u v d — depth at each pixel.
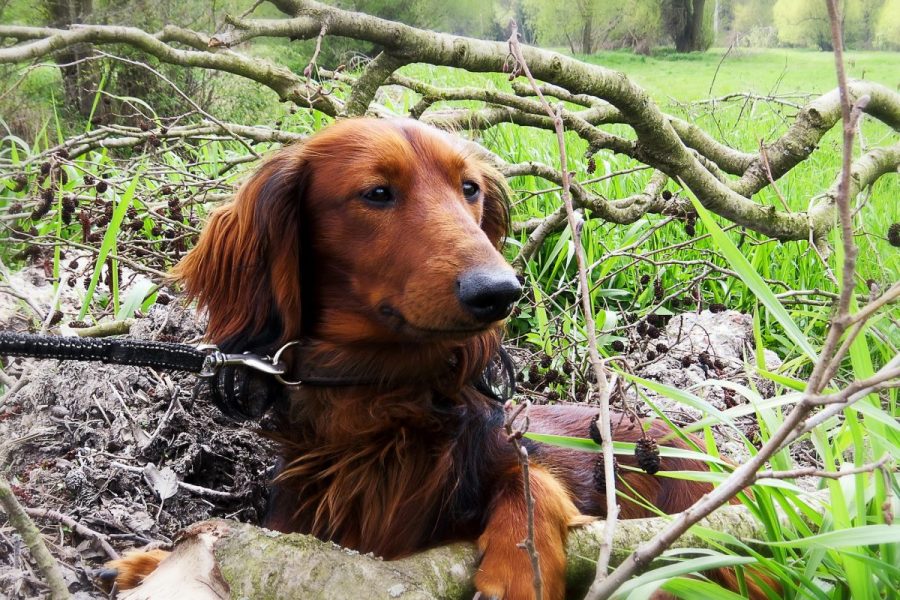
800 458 0.80
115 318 0.95
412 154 0.60
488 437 0.60
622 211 1.06
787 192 1.53
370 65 0.93
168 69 2.09
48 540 0.64
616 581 0.44
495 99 1.05
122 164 1.45
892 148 1.11
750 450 0.55
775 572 0.51
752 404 0.56
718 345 1.01
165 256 0.97
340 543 0.60
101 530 0.69
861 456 0.51
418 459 0.59
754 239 1.17
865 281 0.85
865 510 0.51
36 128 1.88
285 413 0.63
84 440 0.77
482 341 0.62
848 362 0.99
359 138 0.61
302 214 0.62
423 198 0.59
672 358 0.99
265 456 0.78
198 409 0.80
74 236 1.12
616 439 0.70
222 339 0.64
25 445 0.77
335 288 0.61
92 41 0.79
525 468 0.42
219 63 0.91
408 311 0.56
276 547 0.47
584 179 1.43
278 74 0.96
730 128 1.99
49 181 1.05
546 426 0.70
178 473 0.75
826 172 1.69
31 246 0.96
